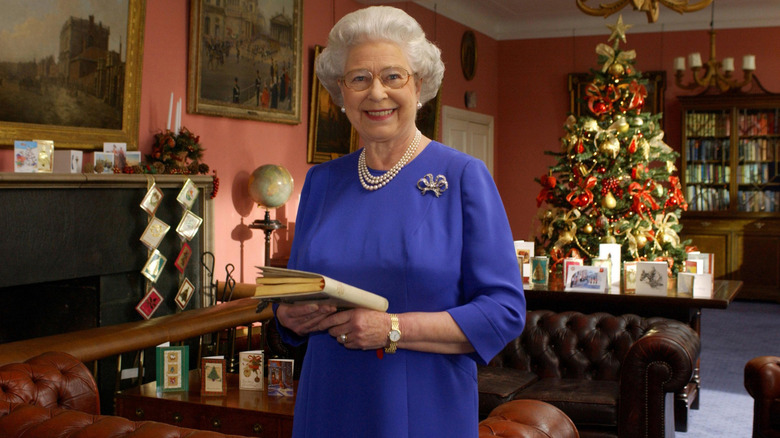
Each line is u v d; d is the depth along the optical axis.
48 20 4.81
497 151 12.01
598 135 5.26
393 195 1.51
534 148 11.79
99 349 3.77
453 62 10.38
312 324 1.41
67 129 4.98
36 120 4.77
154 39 5.79
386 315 1.37
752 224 10.44
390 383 1.44
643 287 4.72
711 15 10.73
